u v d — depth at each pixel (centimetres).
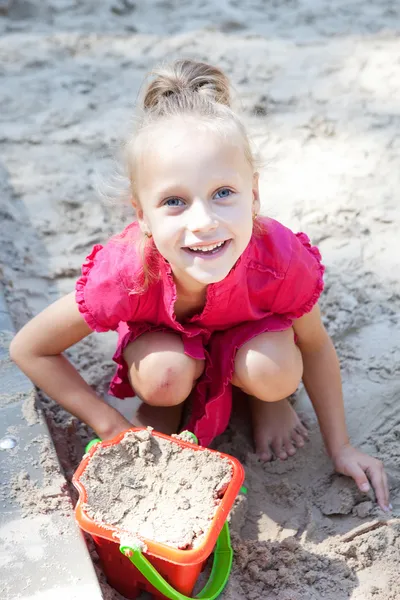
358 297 274
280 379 209
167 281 196
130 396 233
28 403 216
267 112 362
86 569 178
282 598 190
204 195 178
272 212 307
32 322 211
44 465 201
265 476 223
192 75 198
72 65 403
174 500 185
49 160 339
